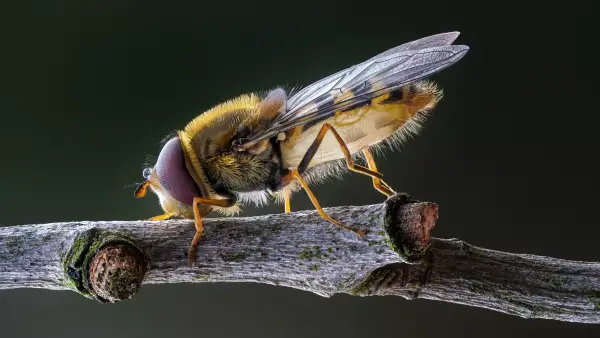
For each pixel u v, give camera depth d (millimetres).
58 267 57
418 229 55
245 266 57
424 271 58
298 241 57
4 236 58
